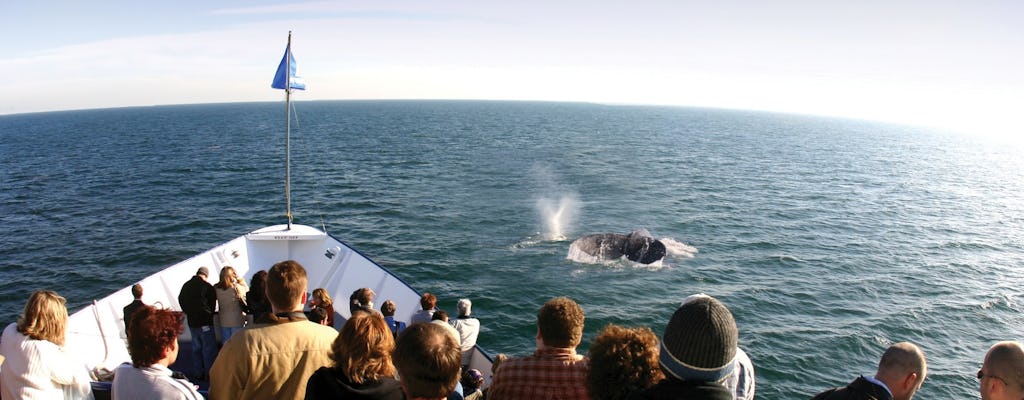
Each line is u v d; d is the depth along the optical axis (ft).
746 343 52.47
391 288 40.63
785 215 108.78
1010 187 174.91
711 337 10.52
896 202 130.93
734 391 13.85
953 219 113.91
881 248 87.35
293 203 114.83
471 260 74.38
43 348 16.24
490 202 113.50
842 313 60.08
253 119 550.77
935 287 69.62
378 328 12.84
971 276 74.95
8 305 64.75
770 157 226.38
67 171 162.61
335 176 148.97
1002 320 60.18
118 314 34.71
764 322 57.16
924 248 88.74
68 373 16.76
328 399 12.24
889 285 69.56
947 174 201.77
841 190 144.25
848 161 228.02
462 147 236.02
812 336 54.34
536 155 206.28
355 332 12.53
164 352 13.50
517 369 14.20
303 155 200.23
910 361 13.78
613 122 542.16
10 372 16.16
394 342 13.38
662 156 213.66
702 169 175.63
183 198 121.08
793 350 51.55
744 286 67.00
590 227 93.81
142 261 79.87
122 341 33.19
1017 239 98.02
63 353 16.88
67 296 67.72
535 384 13.89
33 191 129.80
